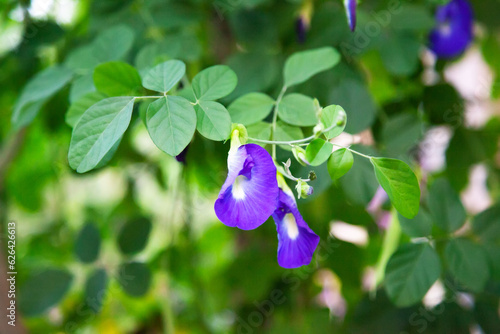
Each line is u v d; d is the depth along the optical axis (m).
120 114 0.49
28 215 1.04
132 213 0.87
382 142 0.61
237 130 0.49
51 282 0.66
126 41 0.58
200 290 0.83
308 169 0.55
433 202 0.59
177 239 0.80
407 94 0.69
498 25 0.71
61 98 0.67
